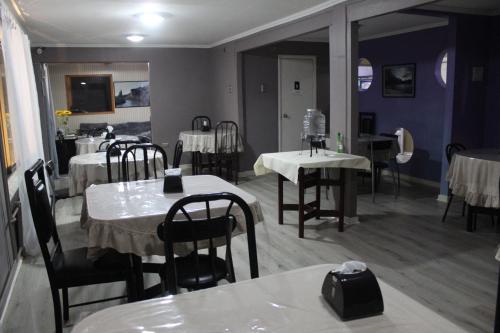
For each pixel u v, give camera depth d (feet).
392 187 20.44
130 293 7.81
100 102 33.99
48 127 23.13
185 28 19.40
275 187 21.17
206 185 9.64
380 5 12.59
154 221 7.34
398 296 4.19
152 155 15.37
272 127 24.44
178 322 3.79
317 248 12.62
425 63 20.52
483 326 8.27
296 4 14.75
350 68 14.07
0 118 12.14
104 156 15.65
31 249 12.35
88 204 8.11
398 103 22.34
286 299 4.16
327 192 18.42
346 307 3.73
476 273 10.67
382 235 13.62
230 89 23.77
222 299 4.19
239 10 15.56
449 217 15.39
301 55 24.72
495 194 12.67
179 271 7.11
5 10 11.98
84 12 15.19
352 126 14.37
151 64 25.03
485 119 17.75
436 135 20.22
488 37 17.29
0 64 14.02
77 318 8.90
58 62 23.08
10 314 9.20
